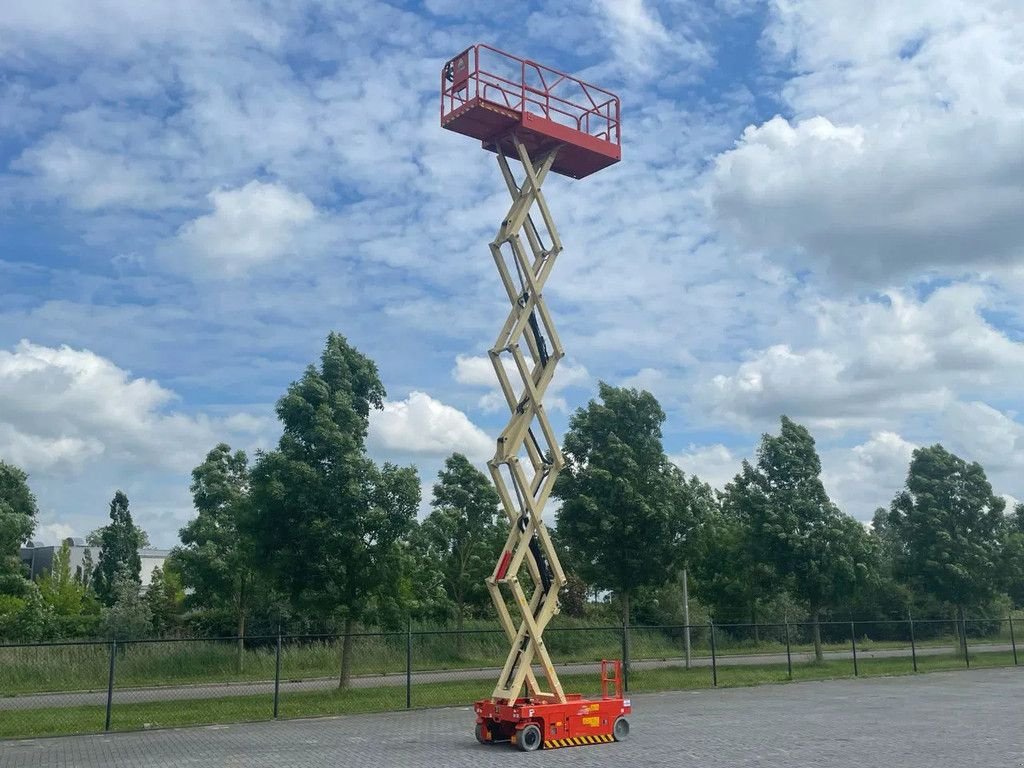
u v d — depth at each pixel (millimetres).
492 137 17500
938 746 15172
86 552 65500
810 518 35312
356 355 26422
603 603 51250
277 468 23516
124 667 28047
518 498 16453
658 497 28641
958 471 39375
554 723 15203
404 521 23734
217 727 18359
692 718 19312
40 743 16328
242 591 33656
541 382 16688
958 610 39812
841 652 44125
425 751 14844
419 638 36938
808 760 13742
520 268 16875
